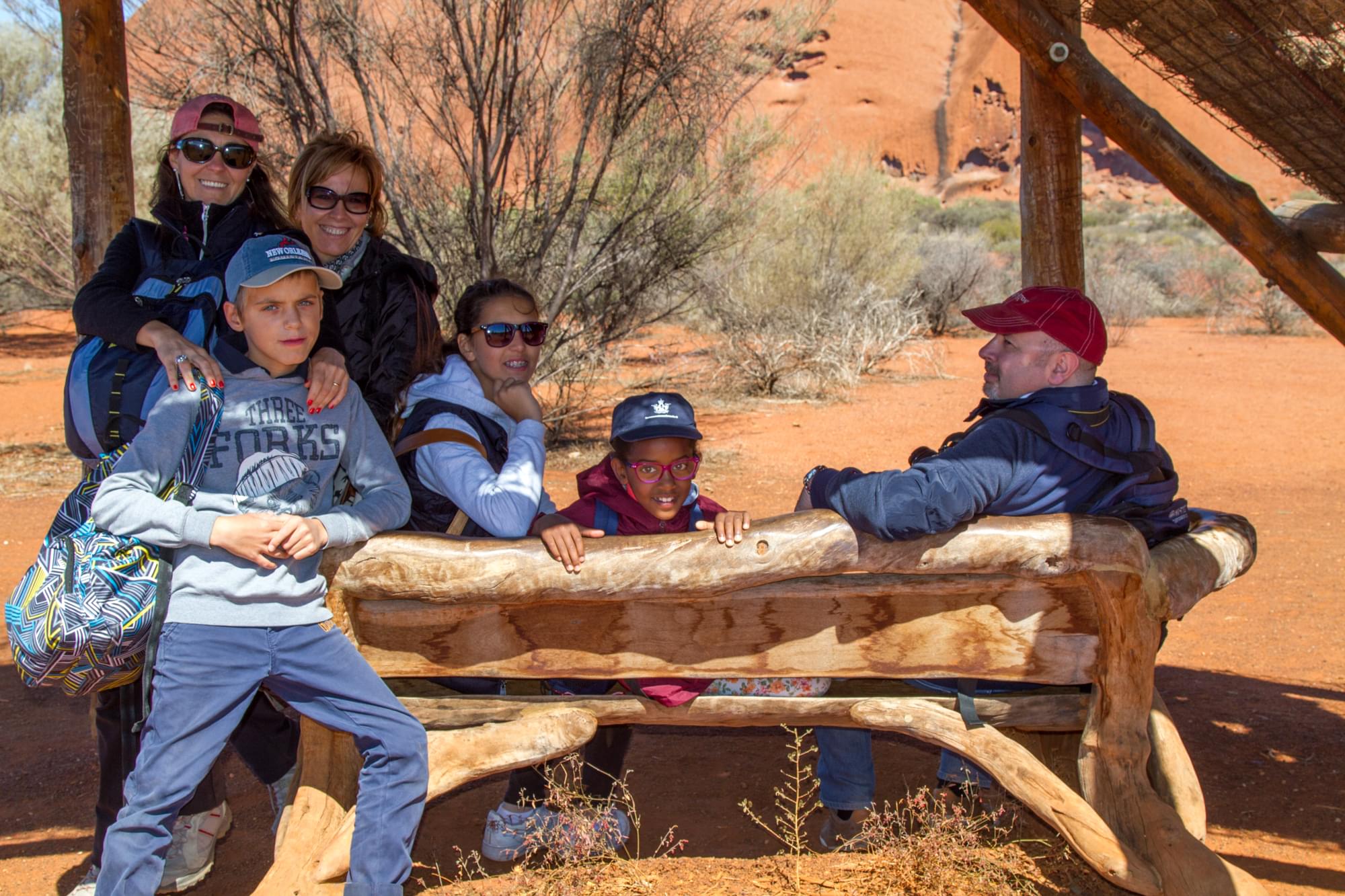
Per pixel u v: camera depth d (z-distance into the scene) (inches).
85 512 98.2
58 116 651.5
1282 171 152.5
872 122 2716.5
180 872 122.9
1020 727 113.7
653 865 122.3
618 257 394.9
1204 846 100.8
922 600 105.7
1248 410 473.1
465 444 109.3
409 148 366.0
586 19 358.9
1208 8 122.7
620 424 110.8
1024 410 104.3
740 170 426.0
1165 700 177.2
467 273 369.7
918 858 114.6
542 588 101.9
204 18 339.3
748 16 379.6
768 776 154.9
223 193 116.2
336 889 101.0
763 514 297.6
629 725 121.2
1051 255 163.5
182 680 94.0
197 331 103.6
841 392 538.3
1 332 786.8
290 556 94.2
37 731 173.8
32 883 124.8
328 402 98.9
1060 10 139.2
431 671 108.3
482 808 145.7
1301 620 215.3
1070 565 100.7
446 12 336.8
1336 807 137.9
